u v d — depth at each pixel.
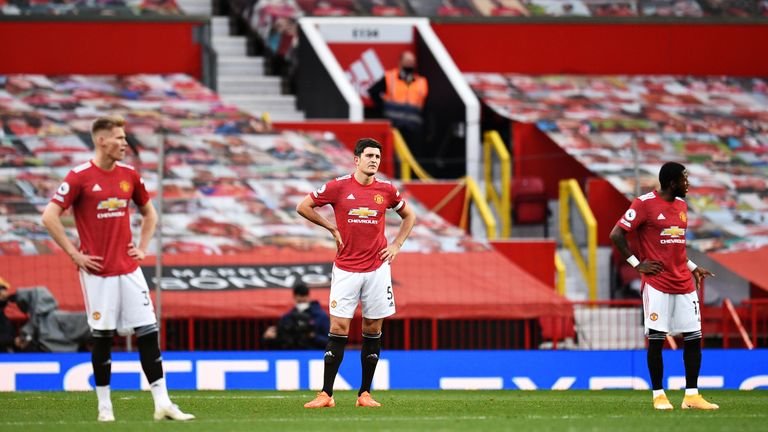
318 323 62.69
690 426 36.03
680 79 104.50
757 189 88.50
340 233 42.19
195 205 77.69
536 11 104.12
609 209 87.19
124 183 36.47
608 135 92.94
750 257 80.62
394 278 71.00
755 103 101.62
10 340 61.81
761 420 38.25
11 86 91.88
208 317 66.38
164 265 70.50
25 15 95.12
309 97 96.44
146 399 48.62
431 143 96.06
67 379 57.47
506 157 89.31
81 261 35.75
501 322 68.69
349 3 102.06
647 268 41.97
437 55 96.56
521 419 38.41
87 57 96.06
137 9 97.69
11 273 69.12
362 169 41.91
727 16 106.06
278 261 72.31
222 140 85.38
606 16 104.12
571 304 68.75
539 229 90.75
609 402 47.38
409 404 45.06
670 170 41.94
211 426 35.47
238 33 107.19
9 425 35.94
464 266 73.38
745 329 71.88
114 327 36.53
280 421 37.22
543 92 99.56
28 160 80.12
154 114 89.06
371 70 99.19
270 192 80.25
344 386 58.59
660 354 42.53
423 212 81.25
